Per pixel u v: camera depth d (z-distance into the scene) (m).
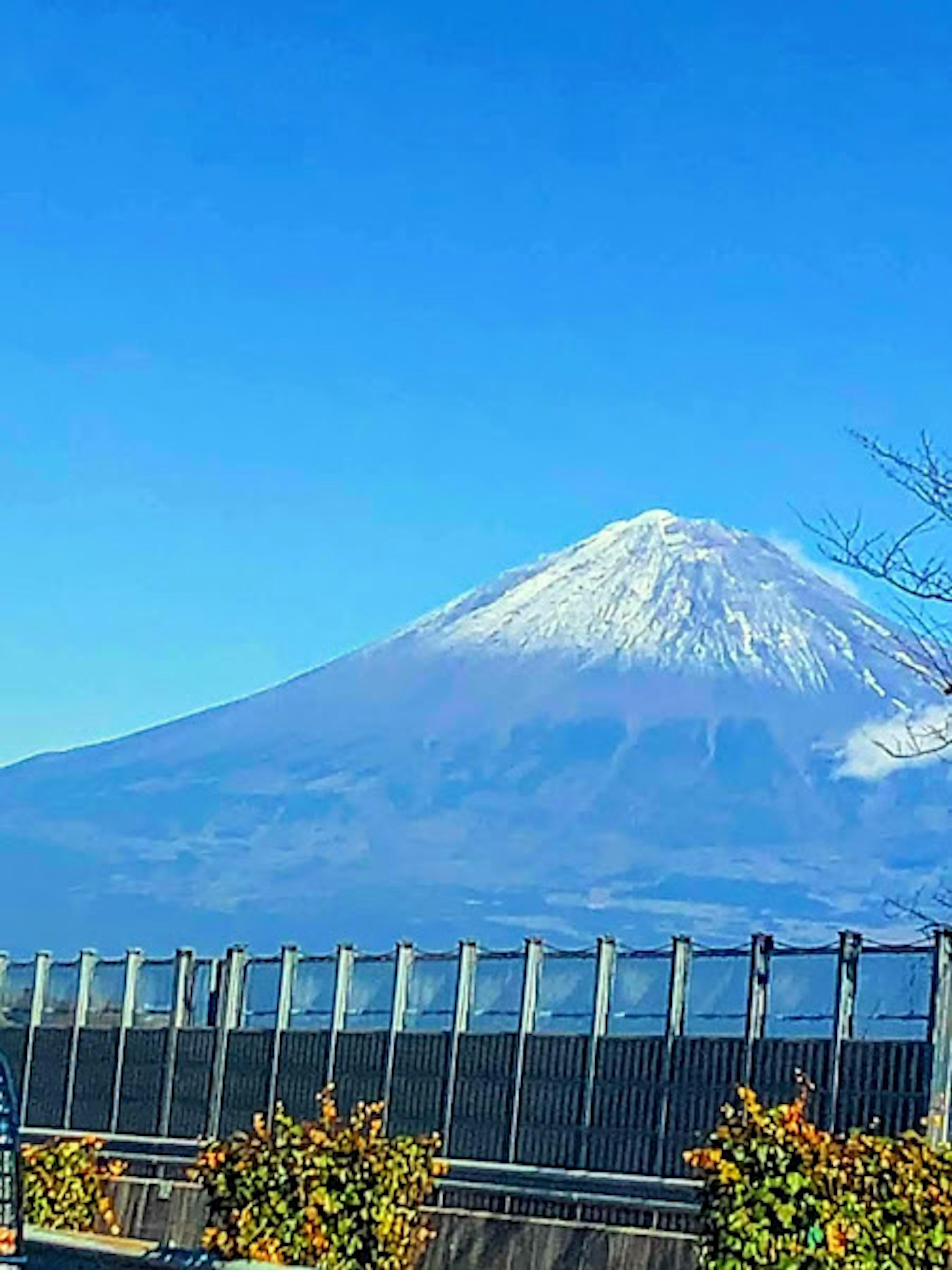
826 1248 19.25
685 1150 24.75
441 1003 28.83
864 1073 22.80
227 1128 32.62
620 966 26.22
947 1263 19.45
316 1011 31.27
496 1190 26.72
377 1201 24.45
